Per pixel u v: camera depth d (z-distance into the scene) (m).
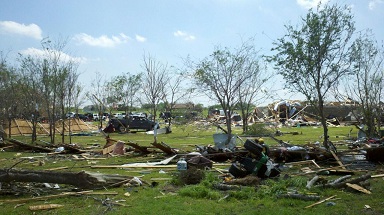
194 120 39.22
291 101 49.62
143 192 8.69
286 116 46.12
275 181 9.41
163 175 11.16
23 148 19.78
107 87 51.91
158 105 43.25
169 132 35.28
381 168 11.62
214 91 26.64
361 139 19.42
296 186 8.78
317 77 16.33
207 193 8.12
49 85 25.42
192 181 9.41
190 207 7.25
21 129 33.75
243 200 7.76
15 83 27.77
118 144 17.42
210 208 7.17
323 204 7.34
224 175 10.46
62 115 26.91
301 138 25.09
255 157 10.06
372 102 20.33
